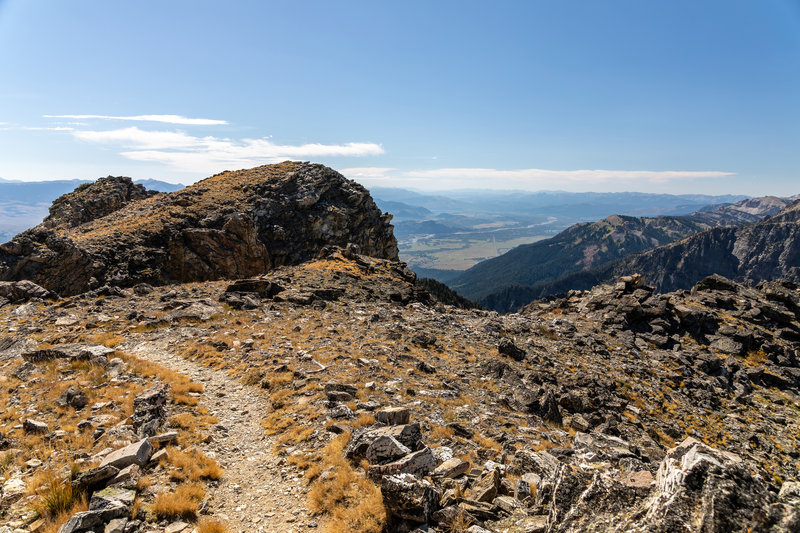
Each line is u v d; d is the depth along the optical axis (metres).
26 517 10.09
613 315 47.34
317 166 109.94
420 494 10.13
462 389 23.89
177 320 34.06
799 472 23.48
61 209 94.31
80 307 36.84
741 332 42.19
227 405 19.48
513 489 11.71
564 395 25.70
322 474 13.01
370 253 106.00
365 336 32.38
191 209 81.44
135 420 15.80
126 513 10.23
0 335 27.50
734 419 28.89
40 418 15.99
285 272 57.41
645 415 26.78
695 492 7.24
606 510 8.18
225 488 12.82
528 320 45.75
